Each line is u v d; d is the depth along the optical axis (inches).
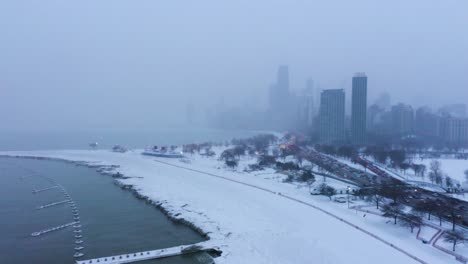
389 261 3410.4
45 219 5078.7
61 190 6953.7
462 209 5344.5
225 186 6973.4
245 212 5147.6
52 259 3715.6
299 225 4522.6
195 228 4591.5
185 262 3595.0
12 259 3710.6
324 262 3430.1
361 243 3882.9
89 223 4899.1
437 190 6973.4
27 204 5910.4
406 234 4205.2
